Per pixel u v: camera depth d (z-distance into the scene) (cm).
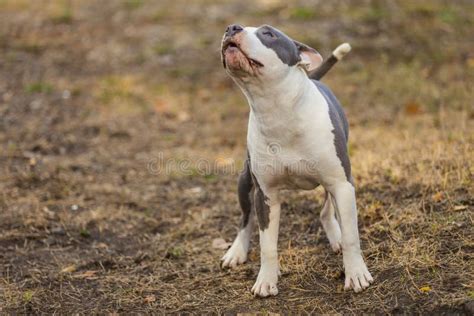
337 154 723
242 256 873
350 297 741
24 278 874
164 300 800
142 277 866
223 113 1528
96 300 814
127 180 1212
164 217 1055
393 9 1989
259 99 703
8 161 1291
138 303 800
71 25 2042
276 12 2012
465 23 1917
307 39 1814
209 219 1031
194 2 2138
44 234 994
